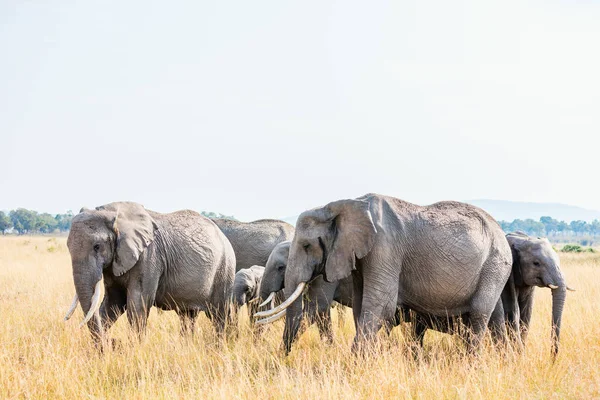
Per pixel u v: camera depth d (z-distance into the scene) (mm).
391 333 16156
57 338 15086
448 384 11562
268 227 25156
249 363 13930
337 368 12367
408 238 14180
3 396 11117
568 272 33156
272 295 16625
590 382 11398
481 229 14773
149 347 14523
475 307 14617
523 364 12633
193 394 11297
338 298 16328
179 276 17094
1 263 38875
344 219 13781
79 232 14617
